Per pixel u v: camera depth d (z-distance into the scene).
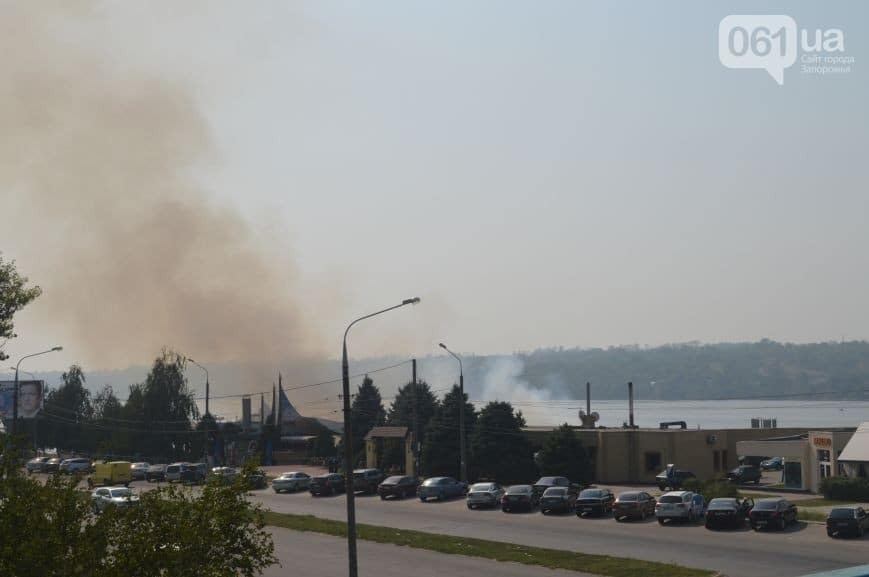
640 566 32.75
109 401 108.19
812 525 44.62
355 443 94.31
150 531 15.75
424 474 75.38
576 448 69.44
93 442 104.56
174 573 15.27
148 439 101.75
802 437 71.88
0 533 15.05
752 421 94.50
